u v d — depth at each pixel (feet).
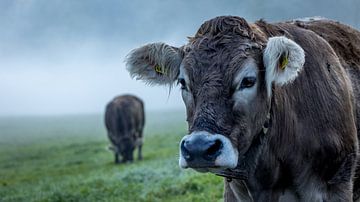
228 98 20.99
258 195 23.62
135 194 51.47
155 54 23.16
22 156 145.69
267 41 21.89
